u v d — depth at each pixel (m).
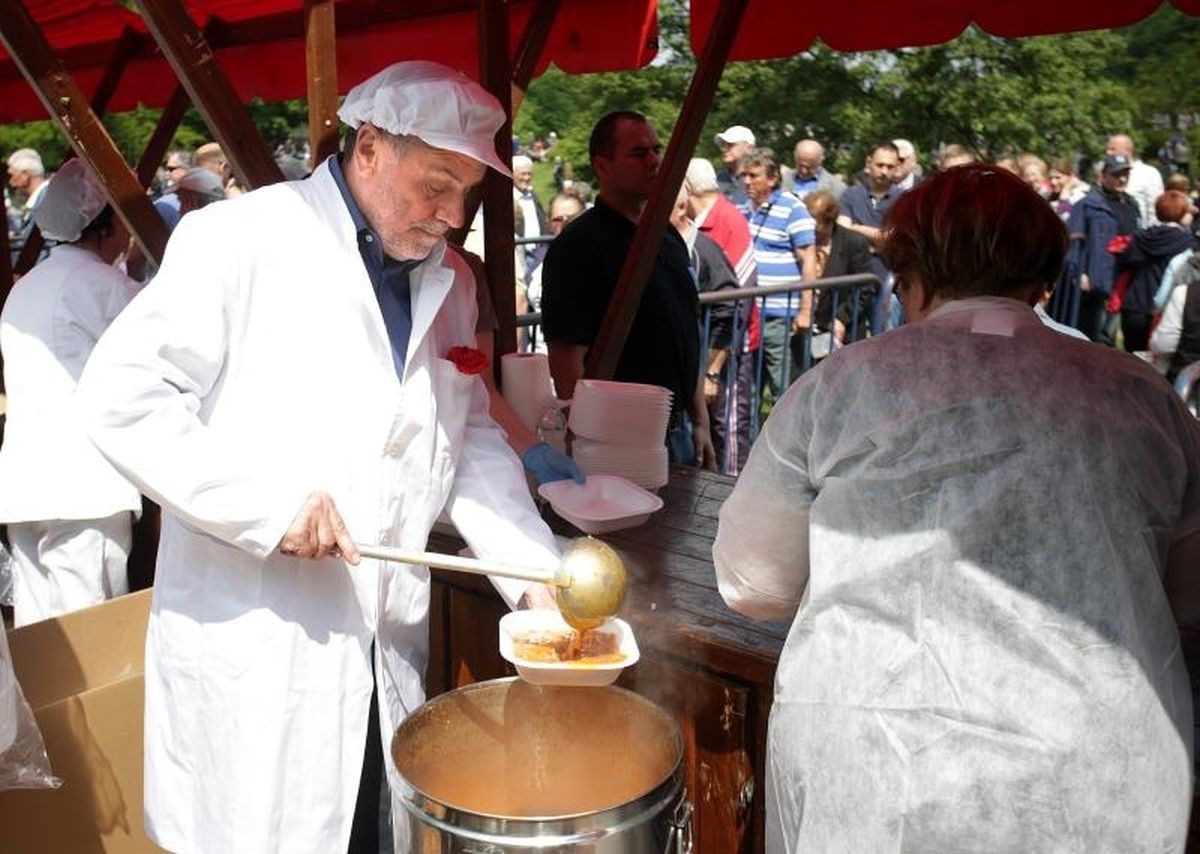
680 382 4.09
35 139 19.48
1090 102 16.72
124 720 2.54
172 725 2.11
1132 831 1.44
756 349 5.74
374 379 2.04
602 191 3.86
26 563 3.58
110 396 1.85
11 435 3.51
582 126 18.58
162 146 5.47
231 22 5.09
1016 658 1.45
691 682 2.26
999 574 1.47
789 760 1.61
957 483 1.49
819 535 1.60
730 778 2.24
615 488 2.94
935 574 1.49
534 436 3.02
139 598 2.71
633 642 2.01
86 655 2.63
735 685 2.19
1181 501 1.55
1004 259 1.60
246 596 2.03
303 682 2.05
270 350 1.98
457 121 1.89
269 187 2.06
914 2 4.18
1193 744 1.68
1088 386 1.52
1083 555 1.46
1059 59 16.42
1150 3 3.64
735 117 16.73
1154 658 1.48
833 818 1.54
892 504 1.52
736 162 7.48
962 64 16.27
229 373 1.99
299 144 18.48
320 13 2.81
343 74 5.65
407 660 2.30
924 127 16.20
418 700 2.32
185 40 2.73
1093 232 8.12
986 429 1.49
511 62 3.58
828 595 1.57
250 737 2.02
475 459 2.36
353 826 2.30
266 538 1.89
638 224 3.64
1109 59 19.34
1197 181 17.62
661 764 1.86
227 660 2.03
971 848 1.45
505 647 2.00
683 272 4.11
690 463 4.70
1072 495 1.46
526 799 1.99
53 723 2.42
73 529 3.50
